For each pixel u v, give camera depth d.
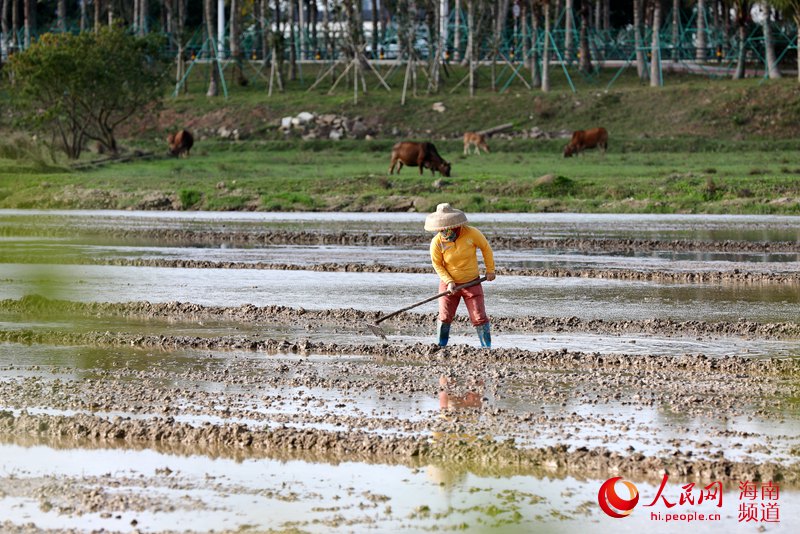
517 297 41.09
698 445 20.50
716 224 76.56
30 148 129.12
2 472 19.64
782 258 55.78
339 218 84.75
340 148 162.62
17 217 86.38
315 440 20.83
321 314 37.03
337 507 17.66
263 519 17.12
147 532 16.59
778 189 91.19
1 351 30.80
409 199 92.81
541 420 22.39
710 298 40.84
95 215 88.94
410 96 185.62
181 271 50.59
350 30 186.38
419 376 26.86
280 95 192.50
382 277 48.03
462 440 20.86
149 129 182.38
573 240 63.91
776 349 30.48
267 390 25.47
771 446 20.42
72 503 17.89
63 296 41.69
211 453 20.78
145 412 23.50
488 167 123.56
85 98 145.00
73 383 26.34
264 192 98.06
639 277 47.53
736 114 164.12
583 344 31.41
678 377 26.59
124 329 34.47
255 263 52.94
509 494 18.17
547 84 182.25
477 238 30.62
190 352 30.64
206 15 197.88
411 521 17.00
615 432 21.44
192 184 103.31
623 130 165.50
